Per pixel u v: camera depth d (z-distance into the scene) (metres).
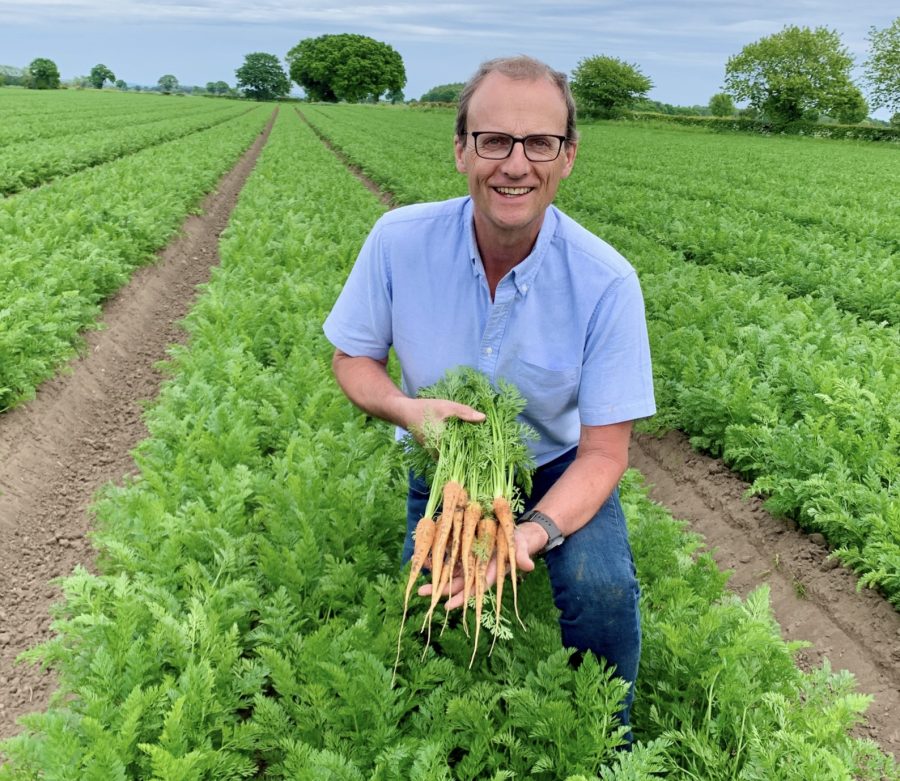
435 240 3.12
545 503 2.95
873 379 7.02
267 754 3.46
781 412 7.24
